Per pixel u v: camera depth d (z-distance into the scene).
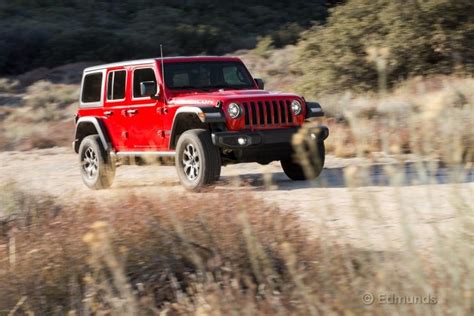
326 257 8.66
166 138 22.38
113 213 12.86
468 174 19.70
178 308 9.96
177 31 109.50
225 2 132.25
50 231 12.88
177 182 23.92
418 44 46.00
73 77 89.44
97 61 98.69
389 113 30.03
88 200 15.01
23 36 102.50
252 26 123.75
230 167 28.19
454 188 8.15
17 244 12.97
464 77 42.75
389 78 46.47
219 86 23.12
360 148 9.02
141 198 13.65
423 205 16.05
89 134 26.34
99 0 132.00
